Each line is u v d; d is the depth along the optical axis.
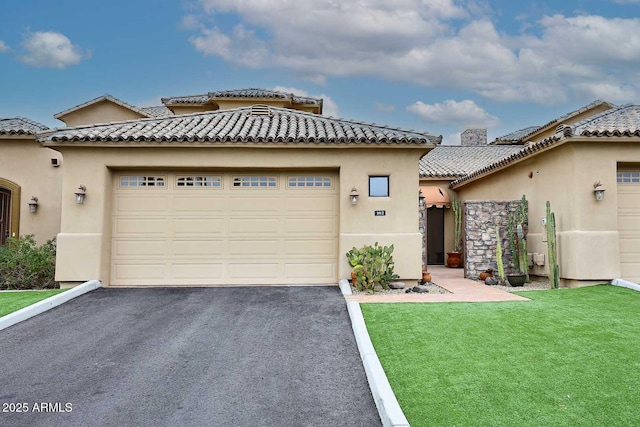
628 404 9.18
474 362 11.30
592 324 14.27
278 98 36.12
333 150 21.00
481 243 25.22
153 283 21.02
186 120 24.19
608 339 12.88
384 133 21.84
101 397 9.95
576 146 20.97
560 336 13.14
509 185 28.52
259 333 14.05
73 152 20.53
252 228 21.41
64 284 20.34
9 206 27.61
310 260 21.45
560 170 22.27
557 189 22.56
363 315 15.30
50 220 27.16
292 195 21.56
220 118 24.88
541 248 24.06
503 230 25.16
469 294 19.31
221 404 9.63
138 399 9.84
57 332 14.27
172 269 21.11
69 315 16.09
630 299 17.64
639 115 24.20
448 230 36.41
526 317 15.06
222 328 14.55
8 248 22.48
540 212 24.36
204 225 21.33
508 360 11.41
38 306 16.41
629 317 15.06
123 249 21.09
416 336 13.20
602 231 20.73
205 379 10.84
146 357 12.19
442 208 36.66
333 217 21.59
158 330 14.40
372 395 10.08
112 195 21.17
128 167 20.94
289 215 21.52
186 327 14.69
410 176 21.14
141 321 15.38
